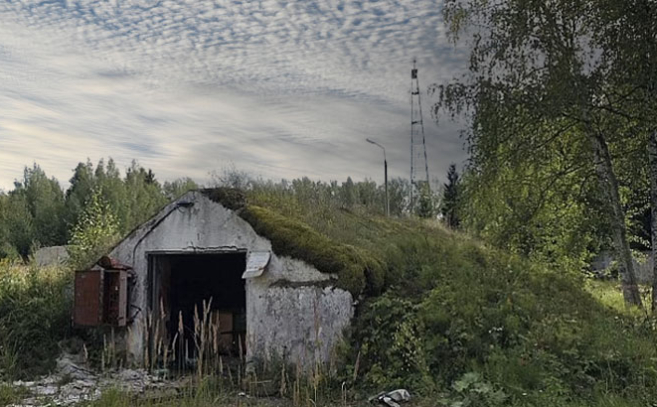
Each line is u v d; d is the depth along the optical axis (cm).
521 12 1439
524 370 830
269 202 1259
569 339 910
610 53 1367
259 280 1063
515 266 1365
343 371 950
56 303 1183
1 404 816
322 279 1030
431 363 902
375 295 1109
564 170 1534
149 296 1160
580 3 1404
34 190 5081
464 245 1521
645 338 991
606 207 1506
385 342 962
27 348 1106
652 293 1441
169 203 1163
